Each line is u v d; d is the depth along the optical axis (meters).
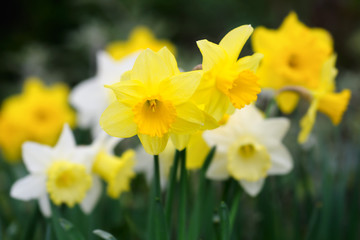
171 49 1.24
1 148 1.20
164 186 0.85
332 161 0.96
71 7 2.12
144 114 0.68
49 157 0.80
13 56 1.85
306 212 0.90
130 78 0.68
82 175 0.79
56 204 0.78
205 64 0.68
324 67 0.82
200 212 0.75
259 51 0.89
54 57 1.83
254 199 0.91
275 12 2.14
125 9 1.80
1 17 2.23
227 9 2.24
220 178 0.79
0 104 1.79
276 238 0.87
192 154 0.79
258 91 0.70
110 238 0.71
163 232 0.71
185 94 0.67
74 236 0.73
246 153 0.80
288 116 1.07
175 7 2.24
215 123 0.68
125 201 0.94
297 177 0.94
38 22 2.20
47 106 1.23
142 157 0.86
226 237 0.72
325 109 0.83
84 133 1.00
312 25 1.89
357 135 1.11
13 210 0.92
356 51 1.81
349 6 1.85
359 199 0.94
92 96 0.96
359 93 1.32
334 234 0.89
